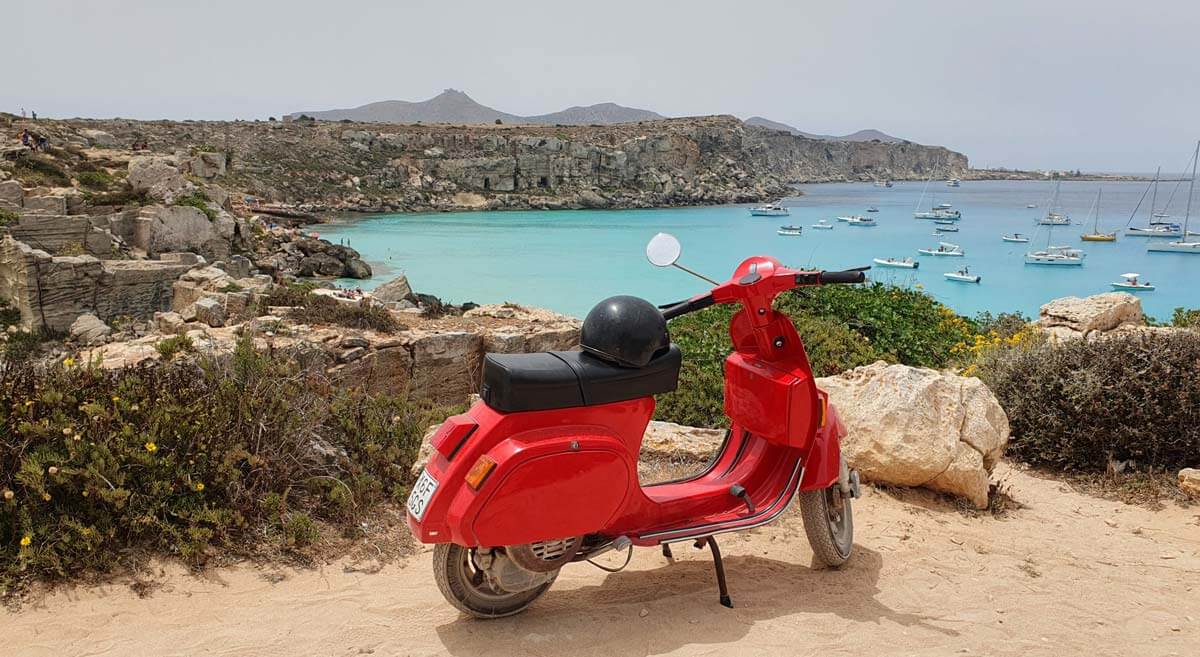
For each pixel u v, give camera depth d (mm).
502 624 3881
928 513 5754
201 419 5191
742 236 65125
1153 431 6555
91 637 3717
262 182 82250
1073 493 6484
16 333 21828
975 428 6012
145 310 25047
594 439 3500
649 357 3625
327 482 5426
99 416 4812
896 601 4312
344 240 55188
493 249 50875
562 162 107312
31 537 4156
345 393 6922
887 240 64188
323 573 4539
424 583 4422
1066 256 48531
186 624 3875
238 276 34531
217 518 4656
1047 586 4625
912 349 11742
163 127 94312
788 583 4492
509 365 3398
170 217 34719
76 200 34781
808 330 10312
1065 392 6977
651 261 4328
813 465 4395
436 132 109812
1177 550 5277
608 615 3977
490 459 3312
